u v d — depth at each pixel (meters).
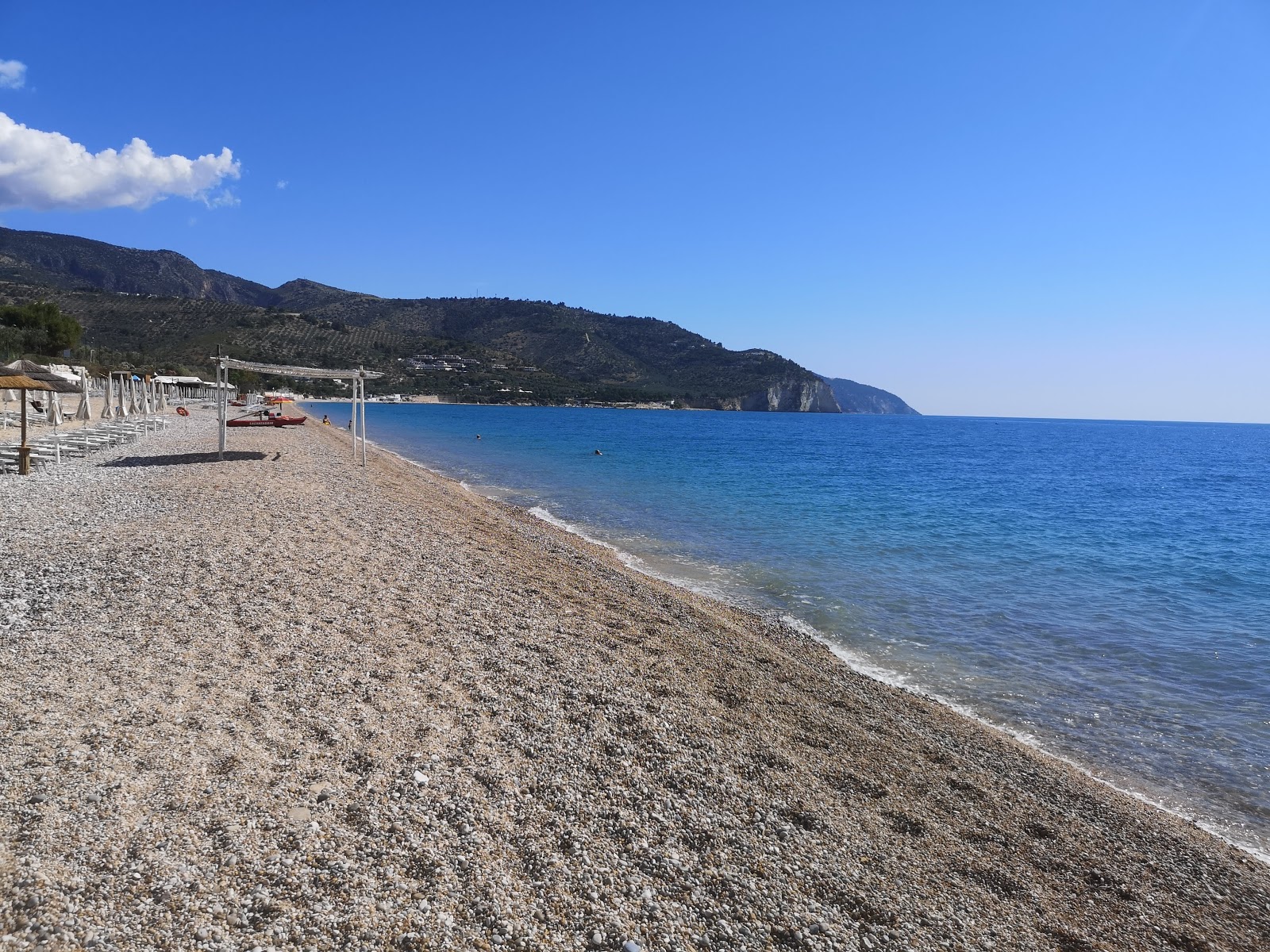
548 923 3.52
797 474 36.59
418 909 3.46
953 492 31.73
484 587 9.88
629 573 12.91
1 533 9.98
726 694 6.99
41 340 56.22
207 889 3.40
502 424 84.75
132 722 4.96
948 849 4.85
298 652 6.62
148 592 7.92
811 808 5.00
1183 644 10.69
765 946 3.60
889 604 12.19
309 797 4.29
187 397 75.12
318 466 22.41
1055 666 9.54
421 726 5.42
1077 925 4.27
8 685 5.36
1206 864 5.18
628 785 4.94
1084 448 85.19
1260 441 130.12
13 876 3.33
